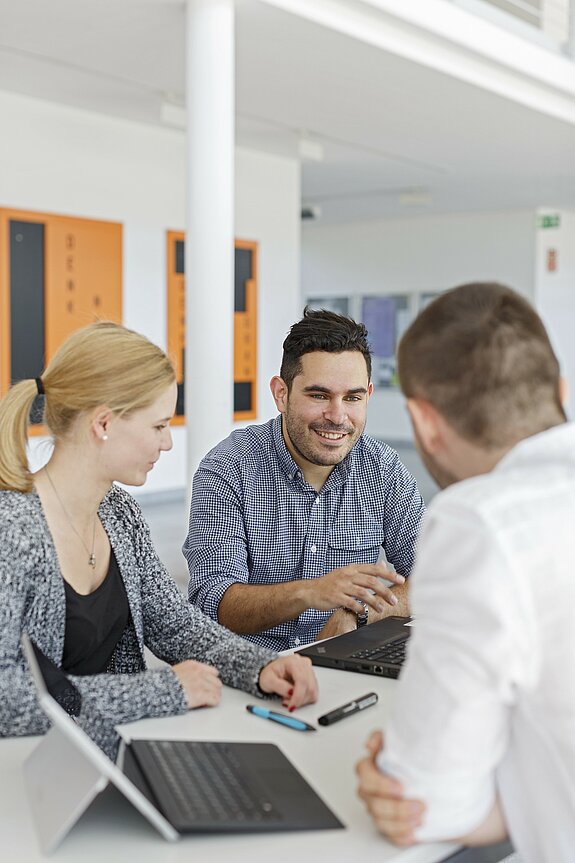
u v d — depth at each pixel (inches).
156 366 70.2
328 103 271.7
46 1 194.7
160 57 232.7
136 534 78.9
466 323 46.6
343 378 94.7
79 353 69.5
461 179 407.8
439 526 43.9
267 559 100.4
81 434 69.9
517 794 46.4
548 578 42.2
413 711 44.0
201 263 195.0
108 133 303.4
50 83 261.0
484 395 46.1
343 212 516.1
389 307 548.1
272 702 68.8
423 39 228.5
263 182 359.9
